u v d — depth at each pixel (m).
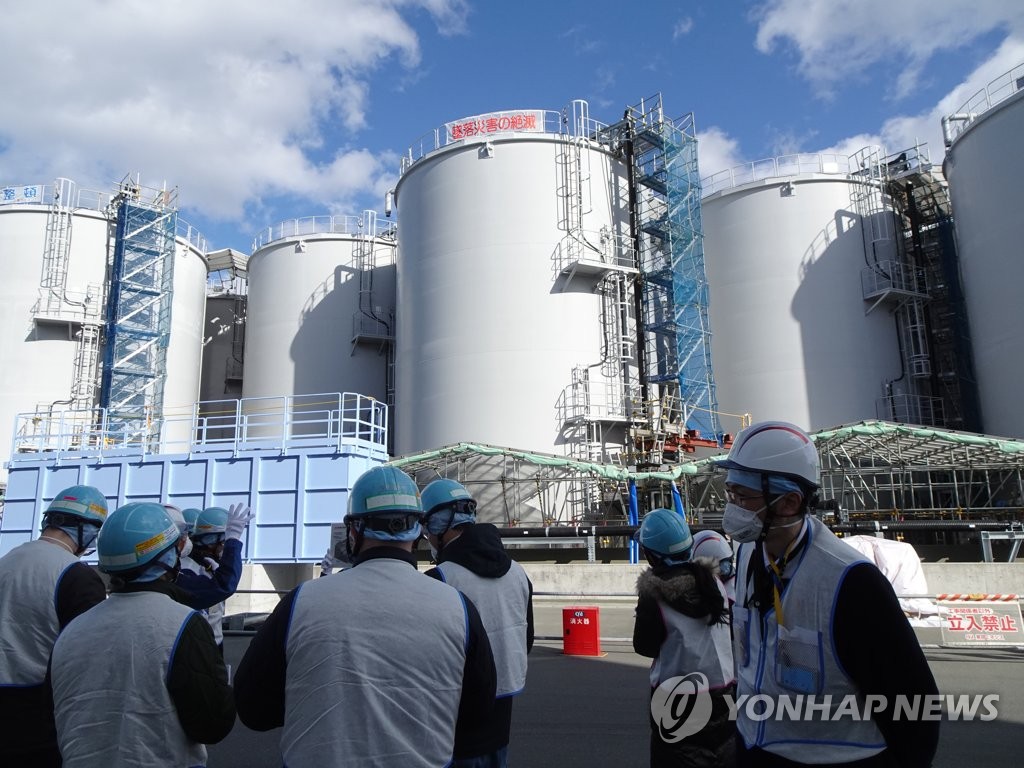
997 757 6.95
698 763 4.21
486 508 31.77
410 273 38.06
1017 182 34.12
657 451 32.59
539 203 35.78
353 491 3.05
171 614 3.21
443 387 35.03
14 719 3.85
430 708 2.66
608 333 35.41
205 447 19.03
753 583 2.98
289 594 2.84
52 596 4.00
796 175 41.41
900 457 29.53
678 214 38.19
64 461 19.72
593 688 10.01
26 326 41.72
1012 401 33.78
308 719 2.57
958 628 12.27
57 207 43.16
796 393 38.94
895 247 40.88
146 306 43.78
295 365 46.78
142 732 3.04
